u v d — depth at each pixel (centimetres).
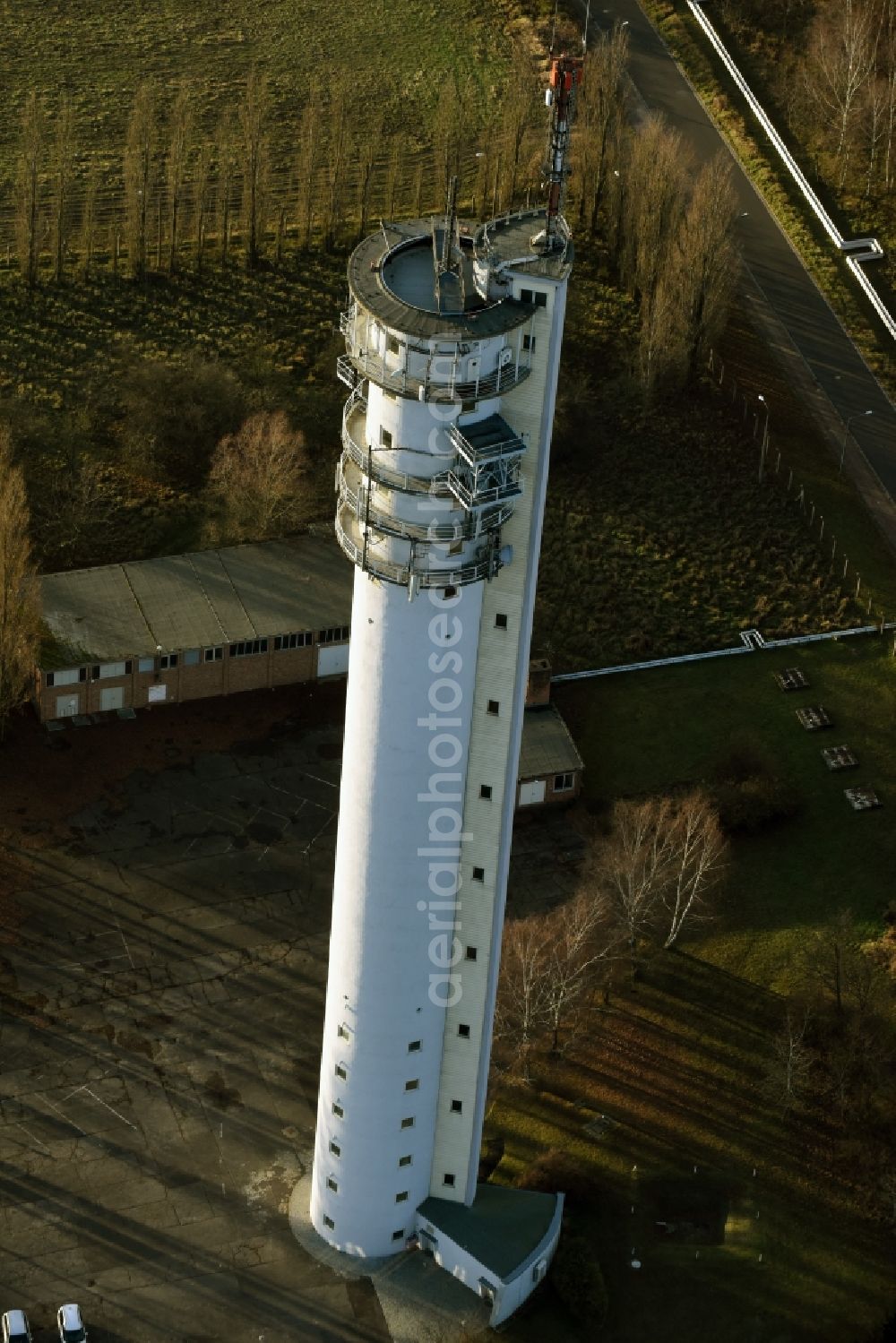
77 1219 13325
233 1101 14112
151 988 14788
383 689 11269
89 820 15950
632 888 14912
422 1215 13012
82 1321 12781
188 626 16775
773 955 15238
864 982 14800
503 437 10650
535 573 11144
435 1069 12475
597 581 18338
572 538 18725
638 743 16875
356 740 11500
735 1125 14125
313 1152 13825
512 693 11350
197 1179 13612
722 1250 13375
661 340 19838
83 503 18362
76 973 14850
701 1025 14762
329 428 19438
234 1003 14738
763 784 16350
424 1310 12900
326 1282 13050
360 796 11594
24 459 18938
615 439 19675
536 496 10919
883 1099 14275
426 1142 12769
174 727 16725
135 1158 13700
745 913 15538
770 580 18488
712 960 15188
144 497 18700
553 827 16162
